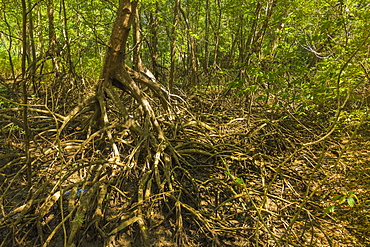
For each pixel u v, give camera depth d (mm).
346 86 4973
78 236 3568
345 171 5445
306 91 5699
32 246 3500
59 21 9695
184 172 5016
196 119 7184
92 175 4820
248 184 5270
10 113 7211
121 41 5480
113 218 4031
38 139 6324
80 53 9109
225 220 4320
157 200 4336
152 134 5559
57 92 7930
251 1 8648
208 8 12961
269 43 7801
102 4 8562
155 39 9766
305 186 5379
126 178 4672
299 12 6977
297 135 7250
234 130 7152
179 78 12664
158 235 3963
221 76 11281
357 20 5105
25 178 4816
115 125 5277
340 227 4219
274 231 4180
